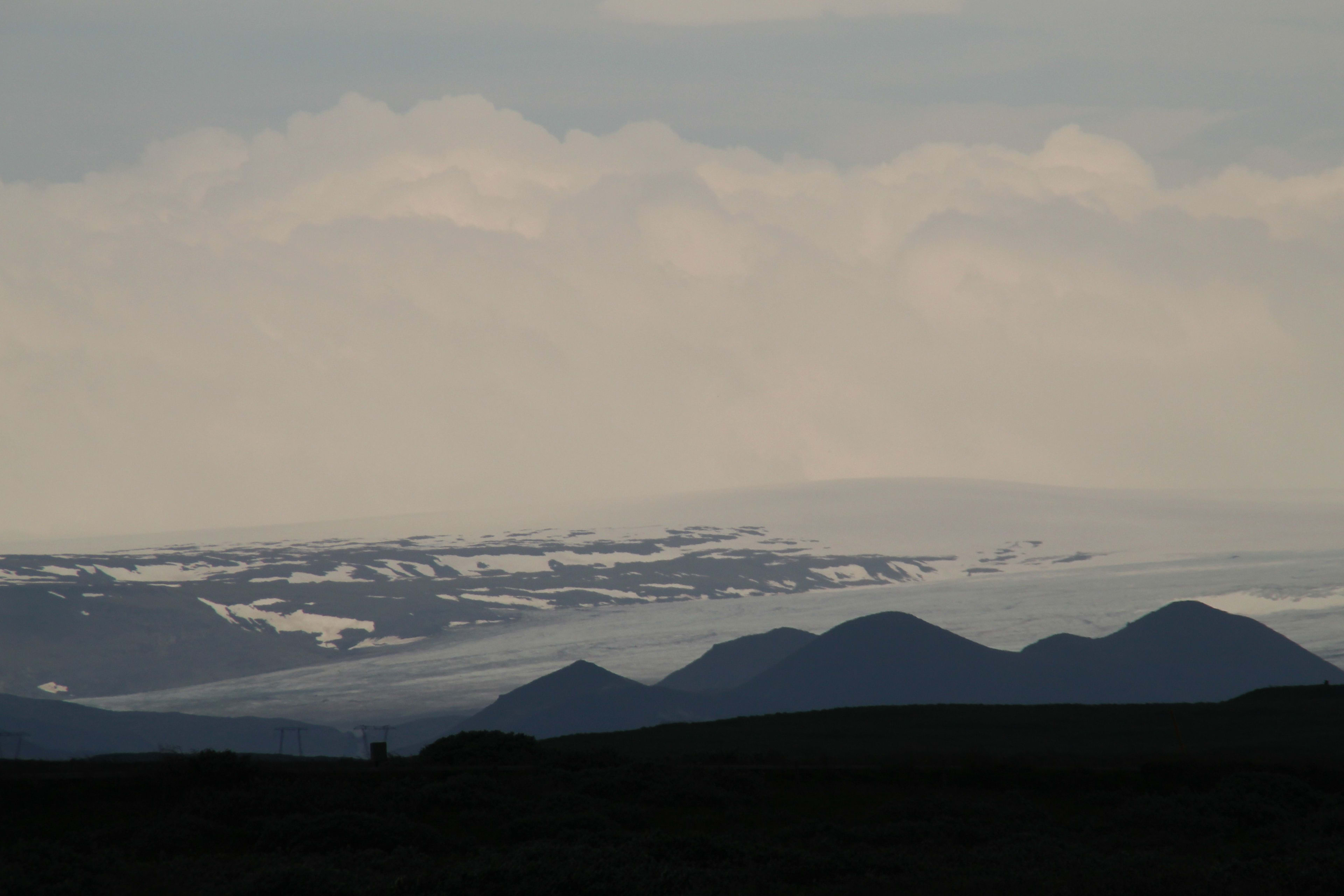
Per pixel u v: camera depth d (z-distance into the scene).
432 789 139.62
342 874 103.56
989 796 156.00
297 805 131.50
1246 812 143.38
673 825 137.00
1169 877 101.69
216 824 124.31
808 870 110.12
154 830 121.62
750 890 101.75
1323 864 101.75
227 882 101.94
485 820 132.12
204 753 142.75
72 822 126.25
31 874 102.75
